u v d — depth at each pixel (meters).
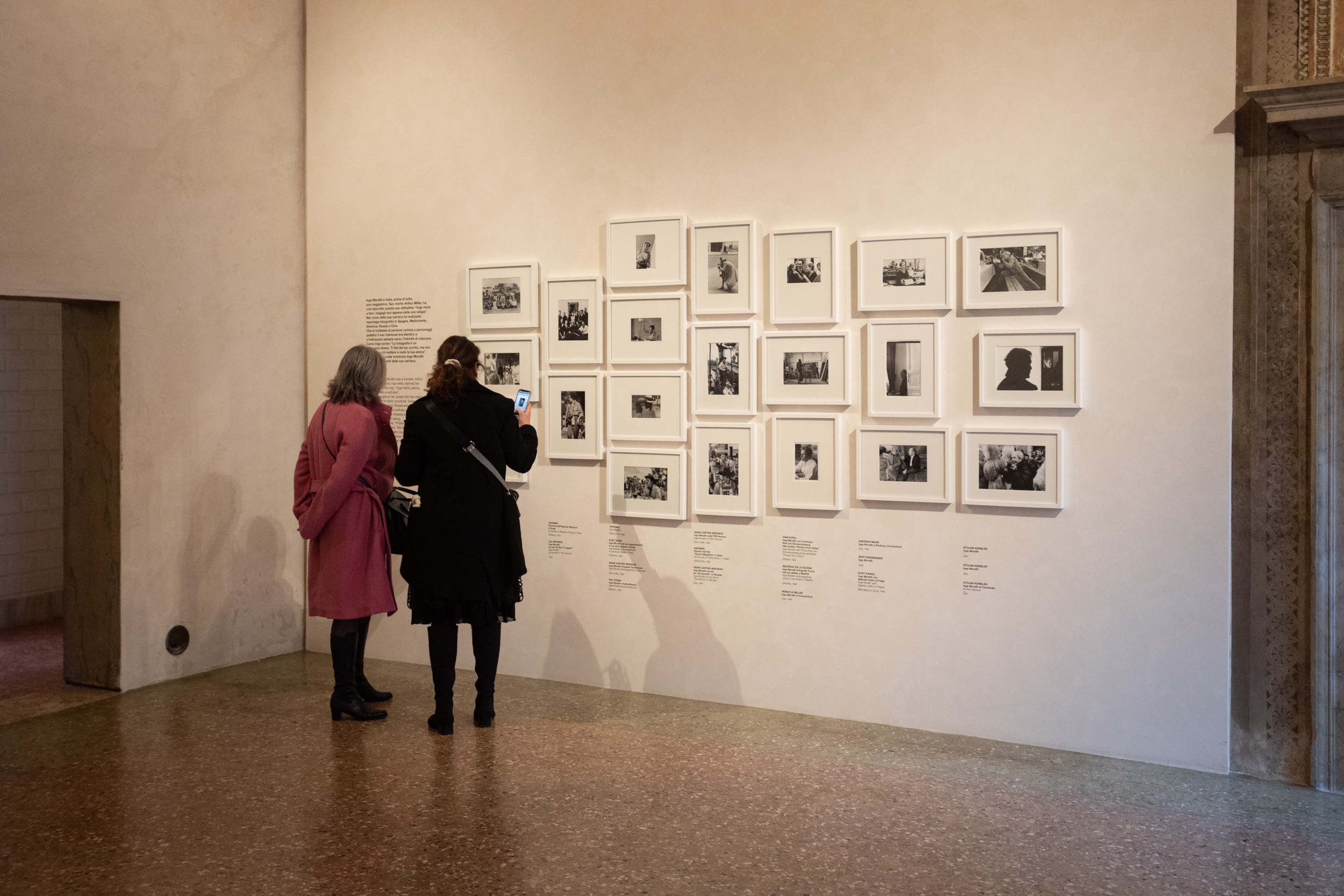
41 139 4.93
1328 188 4.00
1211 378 4.24
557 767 4.29
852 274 4.88
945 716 4.76
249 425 6.04
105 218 5.22
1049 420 4.52
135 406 5.41
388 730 4.78
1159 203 4.29
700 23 5.15
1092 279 4.41
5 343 7.01
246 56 5.93
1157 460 4.34
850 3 4.82
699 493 5.20
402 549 5.02
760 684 5.13
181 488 5.67
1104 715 4.46
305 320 6.34
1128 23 4.31
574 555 5.54
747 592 5.14
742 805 3.89
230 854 3.45
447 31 5.80
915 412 4.74
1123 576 4.41
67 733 4.73
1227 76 4.15
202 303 5.75
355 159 6.11
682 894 3.18
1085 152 4.41
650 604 5.36
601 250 5.44
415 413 4.65
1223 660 4.25
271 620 6.23
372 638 6.17
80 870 3.33
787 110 4.98
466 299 5.80
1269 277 4.18
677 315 5.23
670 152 5.25
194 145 5.67
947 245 4.64
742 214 5.10
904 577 4.81
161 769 4.26
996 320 4.59
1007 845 3.55
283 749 4.52
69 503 5.52
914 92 4.72
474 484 4.60
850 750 4.52
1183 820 3.77
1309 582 4.14
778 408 5.04
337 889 3.21
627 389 5.36
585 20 5.43
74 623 5.54
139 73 5.37
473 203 5.77
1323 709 4.09
